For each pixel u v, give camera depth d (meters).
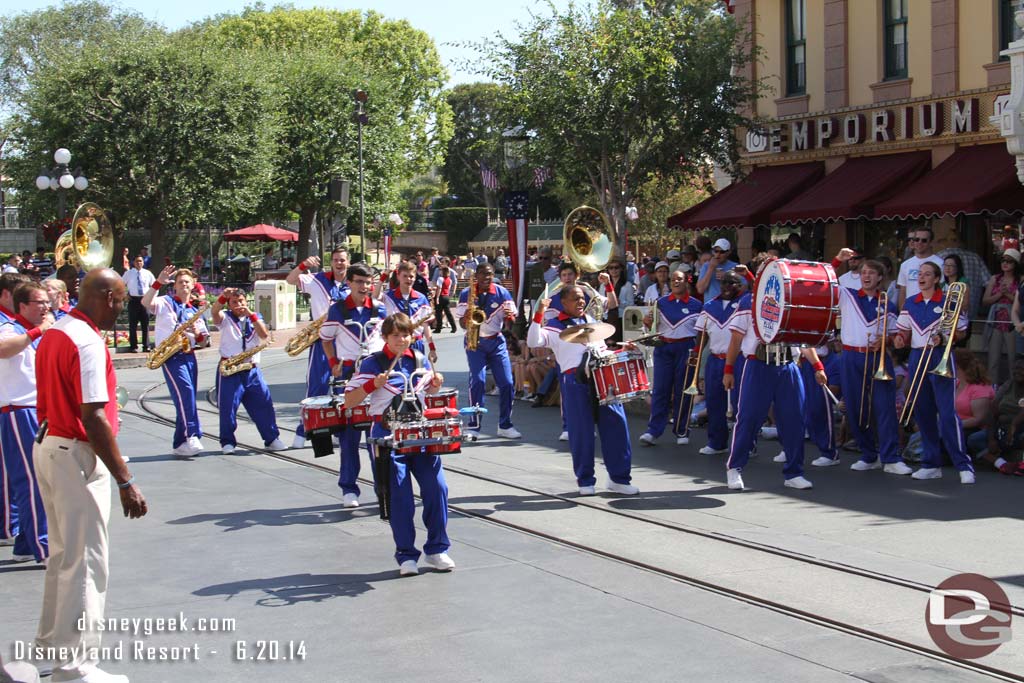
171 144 38.00
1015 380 10.77
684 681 5.32
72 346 5.41
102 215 12.95
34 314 7.65
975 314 13.58
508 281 33.75
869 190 19.38
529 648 5.82
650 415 13.56
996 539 7.88
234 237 43.88
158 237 39.31
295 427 13.96
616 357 9.41
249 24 61.59
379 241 50.53
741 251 23.55
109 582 7.18
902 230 20.22
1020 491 9.55
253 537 8.36
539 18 19.98
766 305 9.44
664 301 12.19
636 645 5.84
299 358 24.30
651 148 20.69
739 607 6.47
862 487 9.84
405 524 7.30
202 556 7.81
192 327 11.77
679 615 6.34
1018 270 12.61
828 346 12.24
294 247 56.06
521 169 20.72
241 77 39.50
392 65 64.12
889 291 13.14
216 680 5.45
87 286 5.53
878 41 20.52
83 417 5.38
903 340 10.29
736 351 9.86
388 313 11.32
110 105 37.94
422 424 7.21
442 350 24.38
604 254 11.64
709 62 19.98
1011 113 13.86
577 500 9.43
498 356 13.02
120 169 37.81
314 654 5.79
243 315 12.04
